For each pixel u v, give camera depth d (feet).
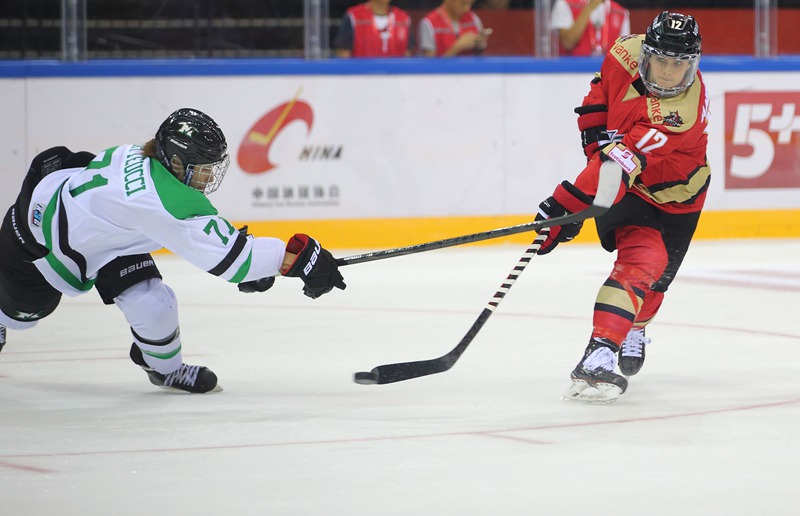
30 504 29.94
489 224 113.70
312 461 34.58
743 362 53.16
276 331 64.69
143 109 108.99
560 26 114.62
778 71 116.78
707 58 115.65
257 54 112.47
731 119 116.26
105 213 43.04
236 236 42.57
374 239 111.75
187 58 111.75
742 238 117.19
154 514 28.89
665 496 30.17
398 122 111.65
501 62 112.57
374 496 30.35
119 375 51.57
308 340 61.21
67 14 109.40
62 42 109.60
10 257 45.50
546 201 45.24
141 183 42.57
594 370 42.88
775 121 117.19
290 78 110.11
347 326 66.39
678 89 43.09
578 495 30.32
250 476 32.71
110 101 108.58
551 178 114.32
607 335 43.52
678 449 35.70
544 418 40.96
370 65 110.93
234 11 111.86
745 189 116.98
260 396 46.21
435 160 112.37
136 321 45.44
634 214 45.09
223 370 52.54
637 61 44.32
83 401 45.44
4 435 38.96
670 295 78.13
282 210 110.52
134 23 110.93
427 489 31.04
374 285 86.48
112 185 43.11
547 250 46.03
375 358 55.36
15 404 44.86
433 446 36.52
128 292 45.32
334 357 55.77
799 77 117.29
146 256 46.26
